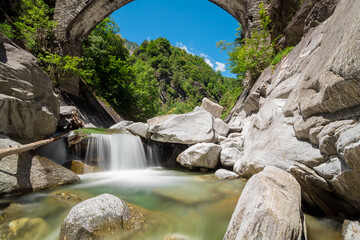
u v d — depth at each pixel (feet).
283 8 39.24
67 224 8.32
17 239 8.72
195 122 25.66
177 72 346.33
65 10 55.01
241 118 36.19
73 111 32.89
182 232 9.66
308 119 10.01
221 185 16.62
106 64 73.31
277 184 8.99
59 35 54.85
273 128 14.29
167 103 286.05
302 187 11.13
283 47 34.99
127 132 30.55
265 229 6.81
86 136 23.88
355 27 6.90
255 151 15.28
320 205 10.73
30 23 48.26
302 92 11.10
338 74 7.27
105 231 8.29
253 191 8.54
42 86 19.31
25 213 10.60
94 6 54.08
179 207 12.27
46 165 15.80
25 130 16.65
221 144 24.81
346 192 8.14
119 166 25.41
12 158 13.79
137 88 94.12
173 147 29.45
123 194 14.47
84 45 66.54
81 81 61.87
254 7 48.32
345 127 7.30
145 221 10.21
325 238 8.59
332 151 8.35
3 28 37.04
